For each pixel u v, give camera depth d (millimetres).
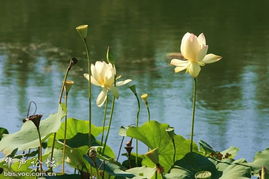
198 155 4332
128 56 16953
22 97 12250
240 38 19984
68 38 19828
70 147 4449
